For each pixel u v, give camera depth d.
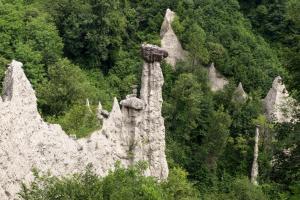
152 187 43.22
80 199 36.41
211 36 106.38
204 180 86.19
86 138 54.03
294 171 43.12
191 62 101.19
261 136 90.94
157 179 58.66
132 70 98.50
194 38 101.62
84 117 57.56
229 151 91.88
